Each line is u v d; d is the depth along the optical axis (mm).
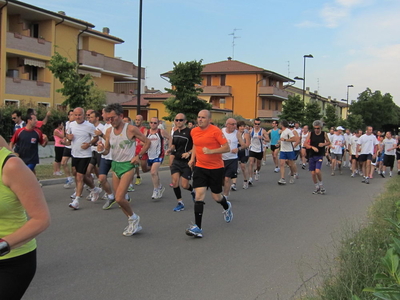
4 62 25844
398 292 2713
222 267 5176
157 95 43406
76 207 8258
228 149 6387
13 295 2596
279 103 58812
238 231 7004
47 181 11266
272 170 17266
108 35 35531
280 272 5016
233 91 53344
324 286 4184
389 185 12938
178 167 8508
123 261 5312
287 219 8000
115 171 6406
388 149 16141
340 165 16750
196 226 6473
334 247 5797
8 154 2467
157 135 9680
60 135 9039
